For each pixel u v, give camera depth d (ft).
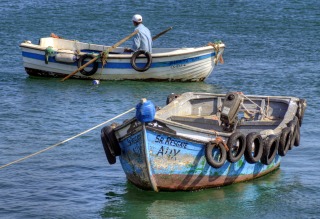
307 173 152.56
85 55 232.53
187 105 166.09
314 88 220.64
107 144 135.95
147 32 230.48
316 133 178.29
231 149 136.98
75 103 204.54
